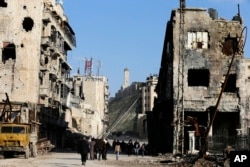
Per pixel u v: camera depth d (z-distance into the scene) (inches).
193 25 2091.5
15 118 2114.9
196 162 1385.3
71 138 3233.3
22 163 1307.8
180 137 1988.2
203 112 2113.7
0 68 2488.9
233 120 2101.4
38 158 1638.8
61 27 2935.5
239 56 2063.2
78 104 4261.8
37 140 1963.6
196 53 2074.3
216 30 2085.4
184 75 2055.9
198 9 2102.6
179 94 2046.0
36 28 2539.4
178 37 2094.0
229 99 2032.5
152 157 1987.0
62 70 3132.4
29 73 2493.8
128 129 7327.8
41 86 2573.8
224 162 1311.5
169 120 2174.0
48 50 2655.0
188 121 1961.1
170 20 2191.2
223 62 2065.7
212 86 2052.2
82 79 5477.4
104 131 5315.0
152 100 7180.1
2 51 2511.1
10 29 2524.6
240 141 1822.1
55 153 2201.0
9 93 2468.0
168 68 2161.7
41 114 2453.2
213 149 1879.9
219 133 2092.8
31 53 2512.3
